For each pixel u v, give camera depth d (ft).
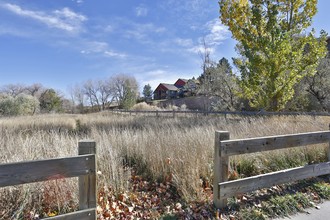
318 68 56.08
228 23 42.55
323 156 14.69
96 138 18.52
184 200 10.24
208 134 17.13
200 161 12.48
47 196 9.21
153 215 9.11
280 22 40.42
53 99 142.92
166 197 10.85
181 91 177.47
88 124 37.50
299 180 11.95
